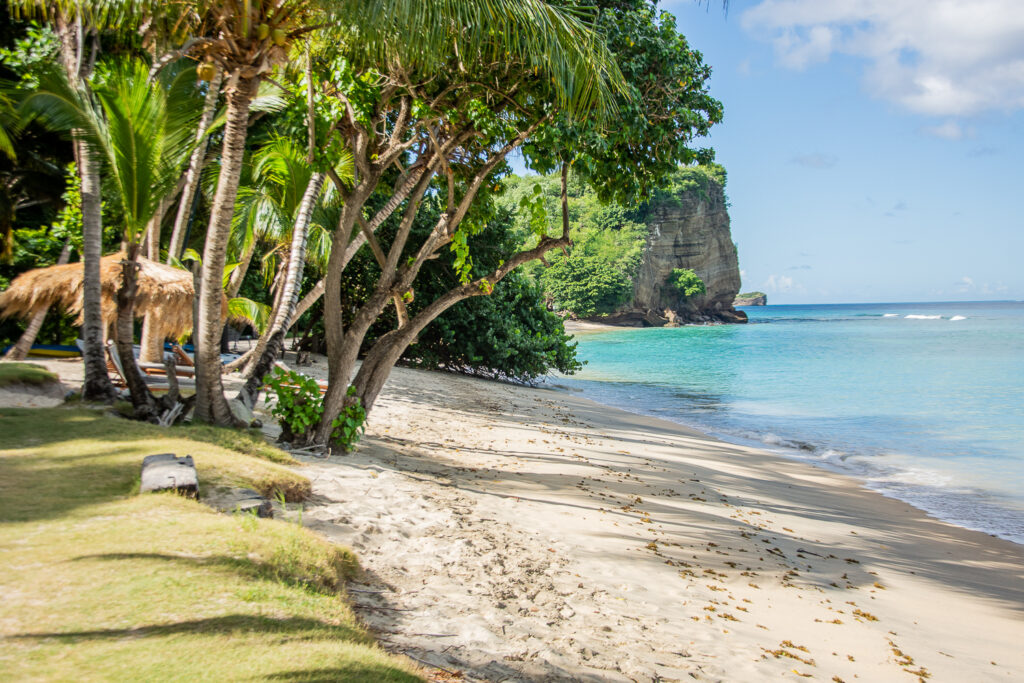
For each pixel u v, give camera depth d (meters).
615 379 33.16
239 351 26.44
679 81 10.52
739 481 11.88
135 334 22.00
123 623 3.22
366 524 6.43
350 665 3.17
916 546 8.93
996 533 9.77
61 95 8.64
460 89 10.32
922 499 11.71
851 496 11.74
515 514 7.96
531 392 24.92
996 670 5.42
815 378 32.53
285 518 6.04
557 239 10.51
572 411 20.14
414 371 24.86
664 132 10.42
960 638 6.04
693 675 4.57
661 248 104.62
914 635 5.97
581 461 11.90
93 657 2.86
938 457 15.29
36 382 10.14
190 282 11.90
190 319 11.86
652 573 6.59
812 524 9.48
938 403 23.80
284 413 9.34
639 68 9.98
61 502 5.03
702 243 108.88
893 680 4.98
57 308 15.48
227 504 5.62
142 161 8.70
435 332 26.27
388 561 5.72
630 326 100.38
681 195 105.88
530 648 4.50
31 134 17.08
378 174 9.94
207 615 3.43
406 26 7.29
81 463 6.11
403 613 4.70
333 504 6.89
